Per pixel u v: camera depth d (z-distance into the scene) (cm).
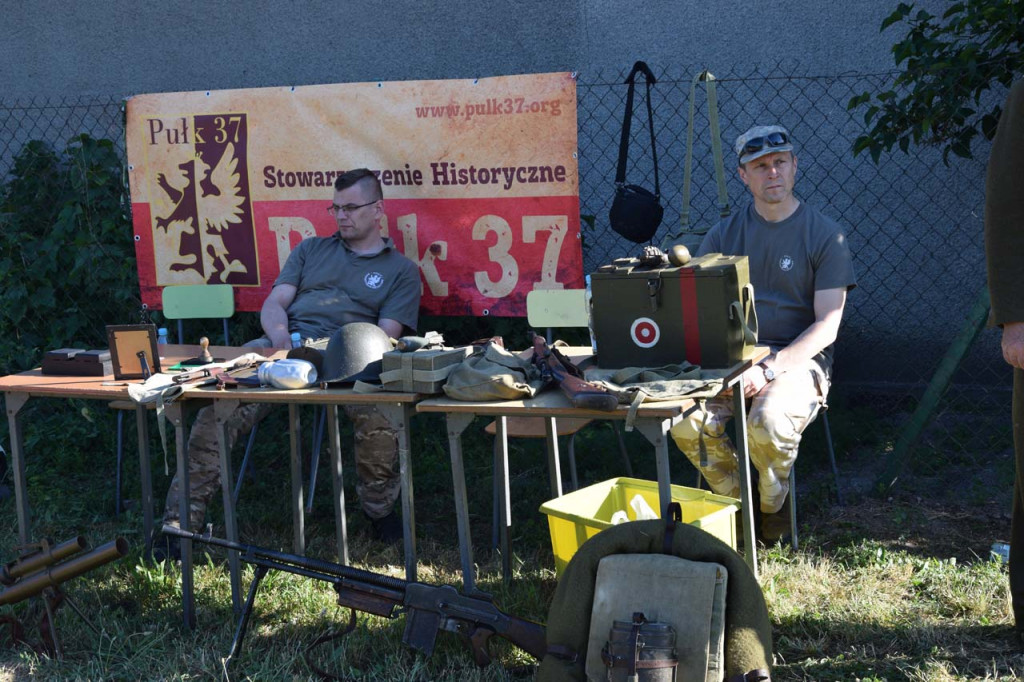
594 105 623
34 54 708
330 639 337
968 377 586
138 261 572
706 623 265
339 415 584
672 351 321
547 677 281
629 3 611
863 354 604
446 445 558
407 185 525
